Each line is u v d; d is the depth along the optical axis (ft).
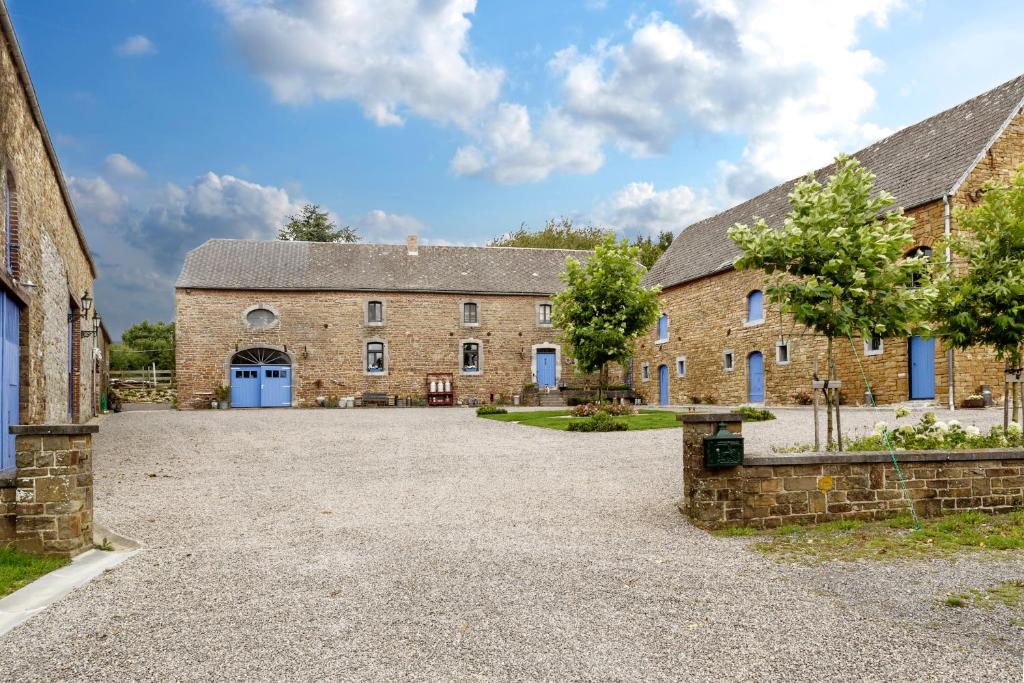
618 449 39.99
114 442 48.24
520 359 111.96
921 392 58.95
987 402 54.54
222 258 107.55
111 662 12.21
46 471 19.06
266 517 24.23
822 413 58.34
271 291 104.17
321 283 106.11
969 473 23.30
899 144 71.05
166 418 75.92
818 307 24.71
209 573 17.52
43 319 39.86
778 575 17.17
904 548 19.36
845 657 12.22
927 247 57.88
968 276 27.96
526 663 12.08
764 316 78.23
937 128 66.39
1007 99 59.06
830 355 25.54
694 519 22.53
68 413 55.21
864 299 24.95
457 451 41.29
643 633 13.42
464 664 12.05
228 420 70.90
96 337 85.25
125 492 29.01
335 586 16.42
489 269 116.47
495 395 110.83
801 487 22.35
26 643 13.08
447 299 110.11
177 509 25.57
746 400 81.35
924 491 23.03
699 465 22.27
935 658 12.12
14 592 16.10
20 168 33.04
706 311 90.02
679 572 17.48
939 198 56.18
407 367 108.37
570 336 63.21
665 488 28.58
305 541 20.80
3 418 30.14
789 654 12.37
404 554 19.24
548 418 62.44
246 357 103.60
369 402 105.70
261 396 103.60
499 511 25.00
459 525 22.86
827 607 14.79
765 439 39.75
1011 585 16.05
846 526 21.80
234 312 102.94
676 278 96.94
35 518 18.98
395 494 28.45
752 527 22.06
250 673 11.73
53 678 11.60
